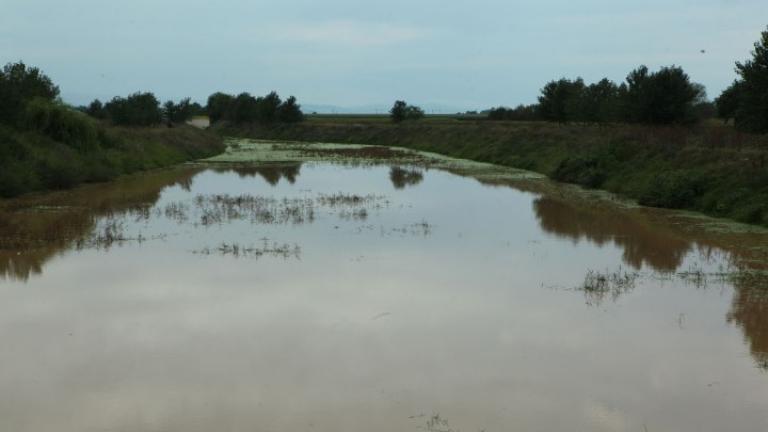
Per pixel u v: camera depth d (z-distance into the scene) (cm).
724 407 770
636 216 2141
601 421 739
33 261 1467
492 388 821
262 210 2236
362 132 7425
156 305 1148
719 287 1269
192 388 820
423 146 5988
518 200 2547
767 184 2055
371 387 823
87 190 2792
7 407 770
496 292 1234
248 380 843
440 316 1092
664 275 1362
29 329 1027
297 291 1233
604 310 1127
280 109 8881
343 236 1769
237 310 1120
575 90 4969
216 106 10475
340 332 1015
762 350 940
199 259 1489
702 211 2195
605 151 3194
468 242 1698
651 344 966
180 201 2466
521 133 4653
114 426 726
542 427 726
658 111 3569
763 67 2567
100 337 992
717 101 4297
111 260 1477
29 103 3180
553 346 959
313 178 3412
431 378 849
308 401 786
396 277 1336
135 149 3844
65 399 790
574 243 1694
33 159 2756
